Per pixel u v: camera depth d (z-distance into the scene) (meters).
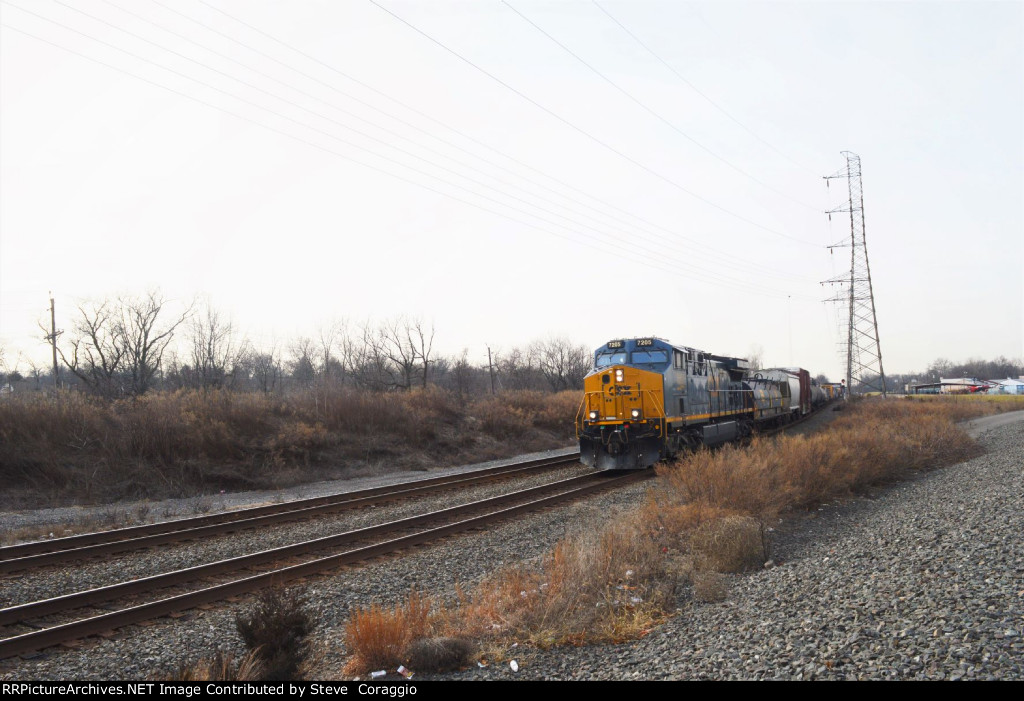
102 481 18.08
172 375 38.59
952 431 25.16
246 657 6.20
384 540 11.77
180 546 11.38
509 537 11.77
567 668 6.14
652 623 7.31
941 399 65.06
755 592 7.88
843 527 11.71
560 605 7.41
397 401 30.38
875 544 9.41
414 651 6.35
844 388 81.44
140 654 6.66
